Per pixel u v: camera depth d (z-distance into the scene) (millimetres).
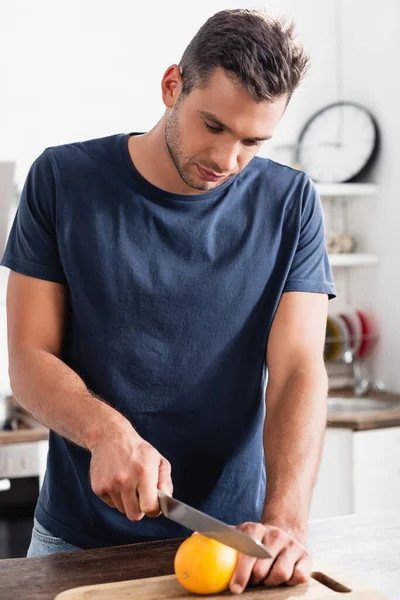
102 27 3107
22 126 3016
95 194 1415
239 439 1465
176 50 3215
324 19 3420
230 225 1447
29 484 2596
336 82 3449
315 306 1479
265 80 1168
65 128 3076
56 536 1445
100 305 1403
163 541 1331
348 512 2723
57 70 3055
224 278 1435
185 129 1242
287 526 1193
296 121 3402
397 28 3150
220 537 1081
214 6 3258
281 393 1405
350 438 2705
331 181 3344
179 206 1414
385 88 3230
